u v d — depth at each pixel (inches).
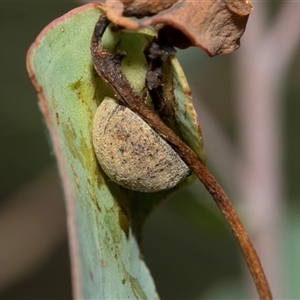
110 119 4.3
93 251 4.3
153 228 10.2
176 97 4.3
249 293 6.6
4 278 9.2
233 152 6.4
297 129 10.0
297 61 9.4
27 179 9.2
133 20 4.1
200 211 5.7
